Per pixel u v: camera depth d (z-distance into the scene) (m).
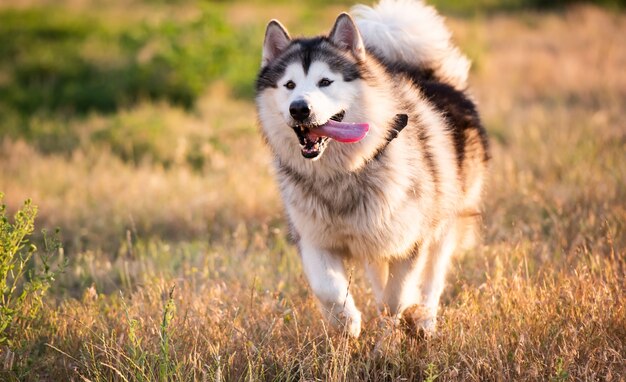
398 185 6.42
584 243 7.80
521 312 6.54
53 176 13.16
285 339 6.62
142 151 14.60
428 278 7.38
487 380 5.92
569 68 19.94
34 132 16.41
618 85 18.03
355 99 6.51
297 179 6.55
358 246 6.61
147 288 7.80
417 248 6.73
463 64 8.68
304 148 6.24
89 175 13.25
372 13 8.15
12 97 19.25
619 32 25.11
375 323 6.66
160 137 14.91
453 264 8.13
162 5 29.09
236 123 15.46
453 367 5.87
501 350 6.09
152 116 16.38
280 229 10.07
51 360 6.44
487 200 10.09
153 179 12.55
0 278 6.19
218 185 12.12
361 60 6.67
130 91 18.91
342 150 6.34
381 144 6.44
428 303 7.15
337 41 6.72
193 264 8.98
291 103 6.18
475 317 6.51
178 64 18.89
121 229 10.60
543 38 24.84
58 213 11.34
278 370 6.18
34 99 19.22
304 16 24.89
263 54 7.03
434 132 7.07
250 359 6.13
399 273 6.73
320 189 6.46
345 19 6.68
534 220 9.65
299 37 7.18
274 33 6.98
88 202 11.80
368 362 6.07
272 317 6.79
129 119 16.05
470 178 7.79
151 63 19.19
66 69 21.16
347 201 6.43
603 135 13.21
